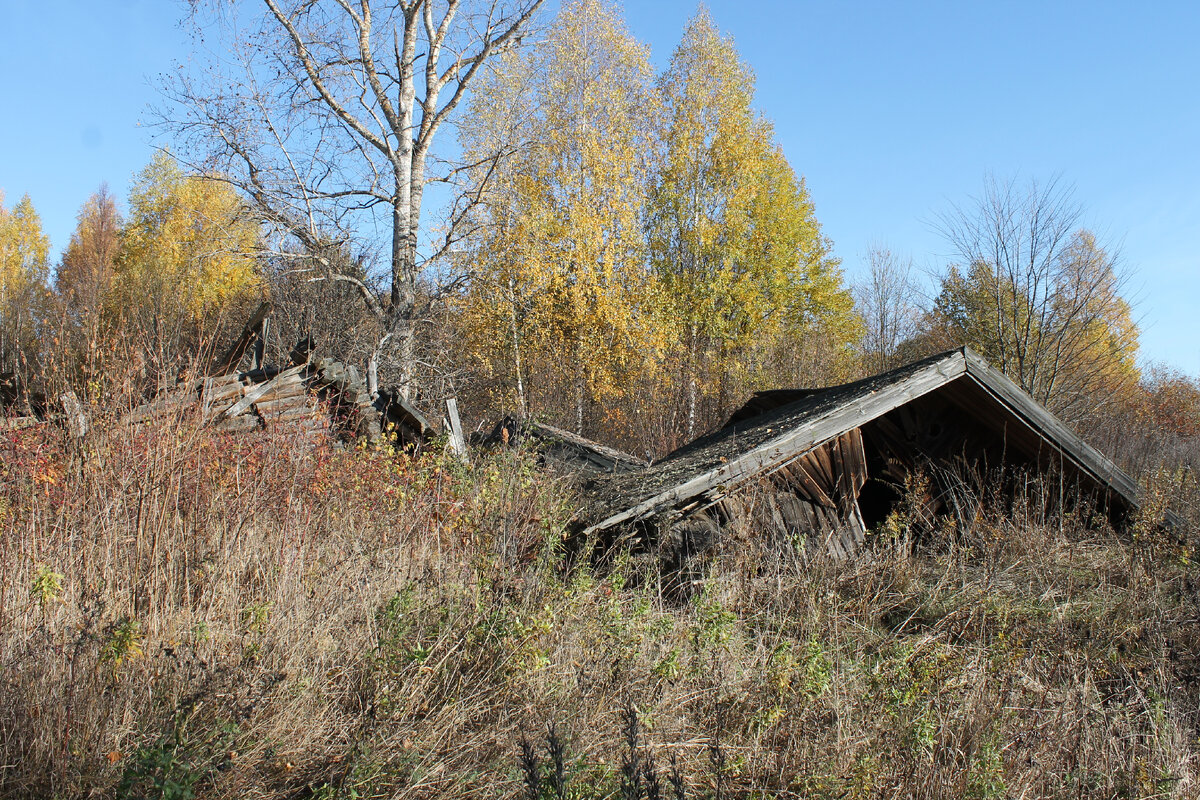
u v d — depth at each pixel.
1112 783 3.23
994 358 13.67
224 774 2.97
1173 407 19.27
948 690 3.70
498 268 18.81
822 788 3.13
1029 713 3.73
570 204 20.34
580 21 21.59
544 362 19.11
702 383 19.81
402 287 17.03
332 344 17.11
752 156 23.73
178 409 5.98
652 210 24.52
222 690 3.40
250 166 16.22
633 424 17.22
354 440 9.20
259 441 6.67
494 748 3.37
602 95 21.25
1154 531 6.14
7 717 3.14
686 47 24.34
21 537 4.55
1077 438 6.99
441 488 6.62
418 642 3.83
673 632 4.54
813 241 28.47
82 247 35.72
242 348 10.66
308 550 5.00
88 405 5.87
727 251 23.44
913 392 6.70
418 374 17.62
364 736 3.28
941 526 7.05
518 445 7.09
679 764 3.31
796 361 22.94
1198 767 3.47
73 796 2.85
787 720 3.61
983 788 3.09
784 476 6.72
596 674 3.85
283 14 16.52
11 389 7.71
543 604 4.38
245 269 21.97
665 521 5.80
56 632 3.59
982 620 4.83
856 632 4.99
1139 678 4.15
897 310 24.38
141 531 4.56
